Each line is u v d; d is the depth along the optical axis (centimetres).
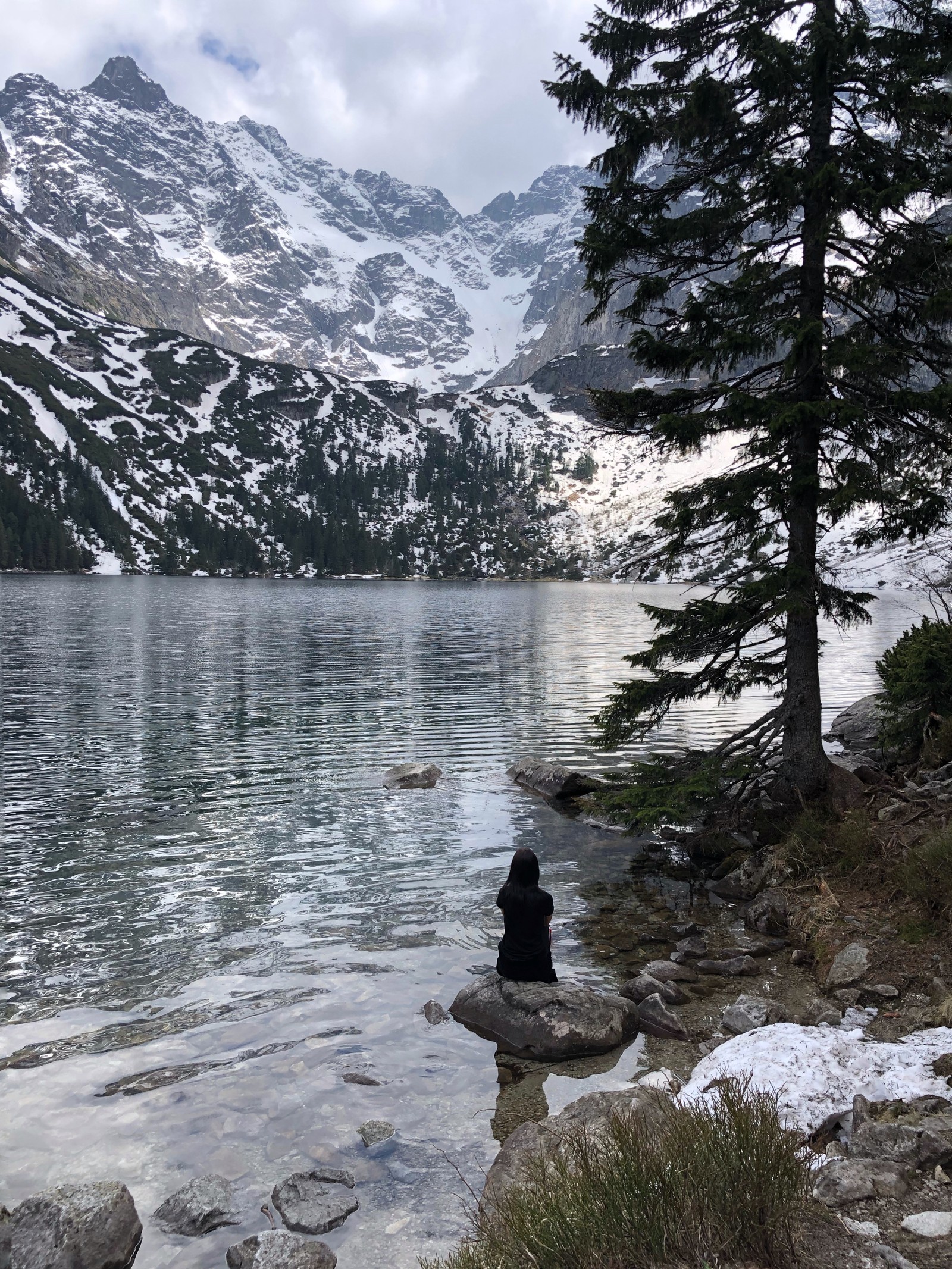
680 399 1141
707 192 1169
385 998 787
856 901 942
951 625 1388
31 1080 636
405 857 1240
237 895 1076
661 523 1184
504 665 3969
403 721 2447
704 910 1047
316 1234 462
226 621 6762
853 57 1065
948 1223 373
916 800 1130
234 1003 773
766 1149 377
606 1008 724
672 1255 343
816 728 1221
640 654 1262
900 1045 609
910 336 1146
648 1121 475
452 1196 496
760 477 1110
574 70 1092
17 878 1137
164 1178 521
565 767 1792
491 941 930
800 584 1121
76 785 1681
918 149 1098
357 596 13250
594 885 1145
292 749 2050
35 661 3850
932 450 1086
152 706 2669
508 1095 619
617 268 1159
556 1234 351
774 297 1187
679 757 1775
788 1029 645
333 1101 610
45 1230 446
